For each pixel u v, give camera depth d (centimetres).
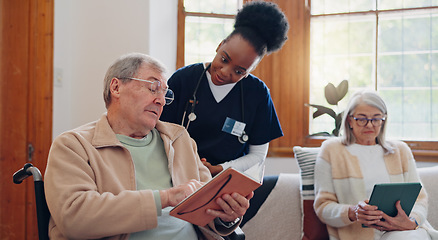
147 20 338
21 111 314
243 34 199
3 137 313
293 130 365
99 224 136
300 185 258
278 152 362
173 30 368
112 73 161
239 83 227
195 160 180
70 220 136
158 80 161
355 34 365
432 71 354
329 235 238
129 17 340
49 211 148
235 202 140
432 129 353
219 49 208
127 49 340
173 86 226
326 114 363
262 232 253
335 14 366
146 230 151
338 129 340
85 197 138
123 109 160
